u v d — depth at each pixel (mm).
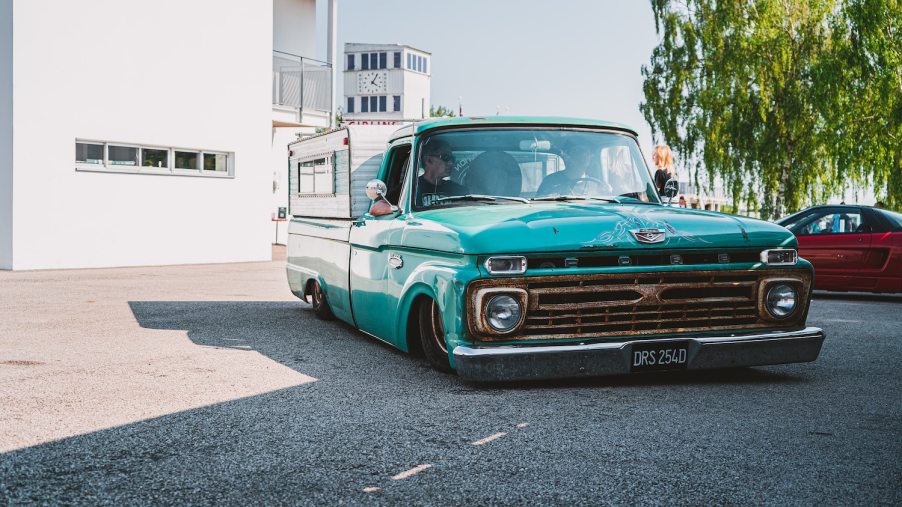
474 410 4629
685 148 38250
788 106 34469
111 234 16234
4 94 14766
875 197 31984
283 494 3285
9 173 14773
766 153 34969
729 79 36531
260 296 11141
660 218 5238
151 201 16891
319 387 5277
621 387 5230
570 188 5957
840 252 11812
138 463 3691
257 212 18969
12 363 6113
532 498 3223
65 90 15352
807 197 35125
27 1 14750
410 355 6484
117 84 16172
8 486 3377
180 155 17516
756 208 36312
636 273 4988
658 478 3447
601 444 3945
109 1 15961
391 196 6602
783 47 34594
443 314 5035
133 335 7535
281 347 6891
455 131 6109
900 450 3848
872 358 6535
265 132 19109
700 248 5113
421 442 4004
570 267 4914
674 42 38906
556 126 6234
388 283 6082
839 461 3676
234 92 18406
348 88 85688
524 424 4320
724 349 5117
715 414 4523
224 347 6891
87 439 4078
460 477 3482
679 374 5695
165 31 16938
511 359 4781
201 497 3252
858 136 31453
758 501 3178
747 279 5266
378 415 4535
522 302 4828
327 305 8273
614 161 6191
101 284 12555
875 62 31078
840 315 9859
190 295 11164
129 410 4668
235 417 4508
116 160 16312
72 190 15547
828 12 34688
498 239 4848
